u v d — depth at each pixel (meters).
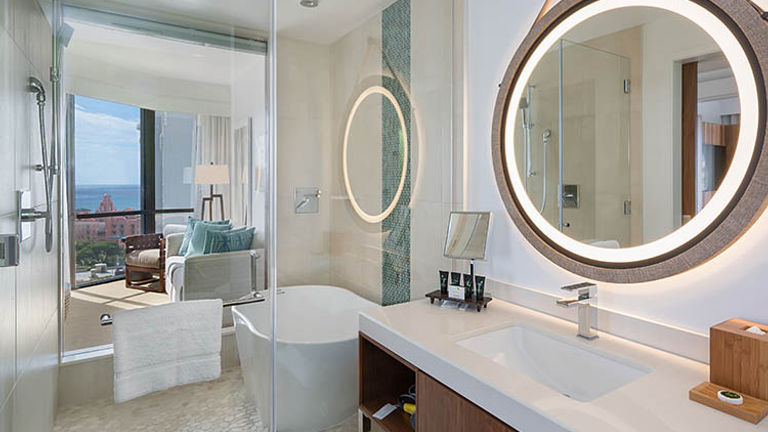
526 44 1.88
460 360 1.35
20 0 1.29
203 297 1.85
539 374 1.62
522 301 1.92
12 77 1.24
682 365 1.32
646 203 1.49
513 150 1.97
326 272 2.23
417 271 2.47
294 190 2.13
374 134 2.30
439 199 2.46
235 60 1.88
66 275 1.55
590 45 1.65
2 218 1.18
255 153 1.94
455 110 2.37
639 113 1.51
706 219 1.33
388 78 2.31
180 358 1.80
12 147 1.25
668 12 1.43
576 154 1.71
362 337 1.86
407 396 1.88
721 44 1.30
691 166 1.37
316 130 2.16
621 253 1.56
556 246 1.77
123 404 1.68
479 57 2.19
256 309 1.97
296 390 2.10
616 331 1.56
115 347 1.66
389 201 2.36
